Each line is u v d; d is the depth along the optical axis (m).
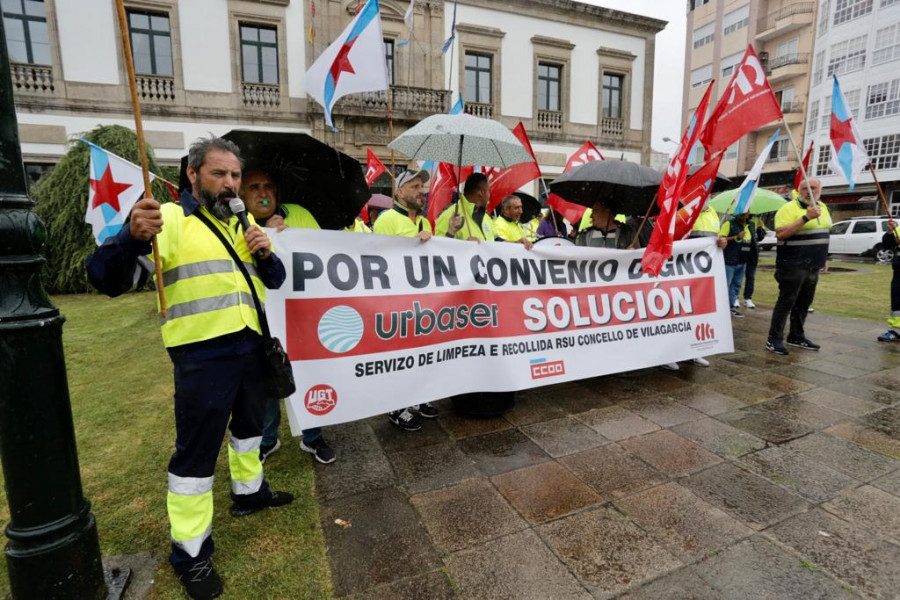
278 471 2.87
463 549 2.17
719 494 2.59
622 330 4.16
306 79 3.95
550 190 5.50
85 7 13.89
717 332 4.66
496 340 3.58
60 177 10.07
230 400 1.98
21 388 1.60
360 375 3.03
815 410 3.70
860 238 17.61
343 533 2.29
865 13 25.33
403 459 3.00
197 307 1.91
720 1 35.62
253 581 1.98
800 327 5.52
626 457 3.00
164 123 14.86
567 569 2.04
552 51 19.23
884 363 4.88
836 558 2.09
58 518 1.70
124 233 1.67
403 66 16.91
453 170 4.36
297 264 2.87
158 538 2.26
